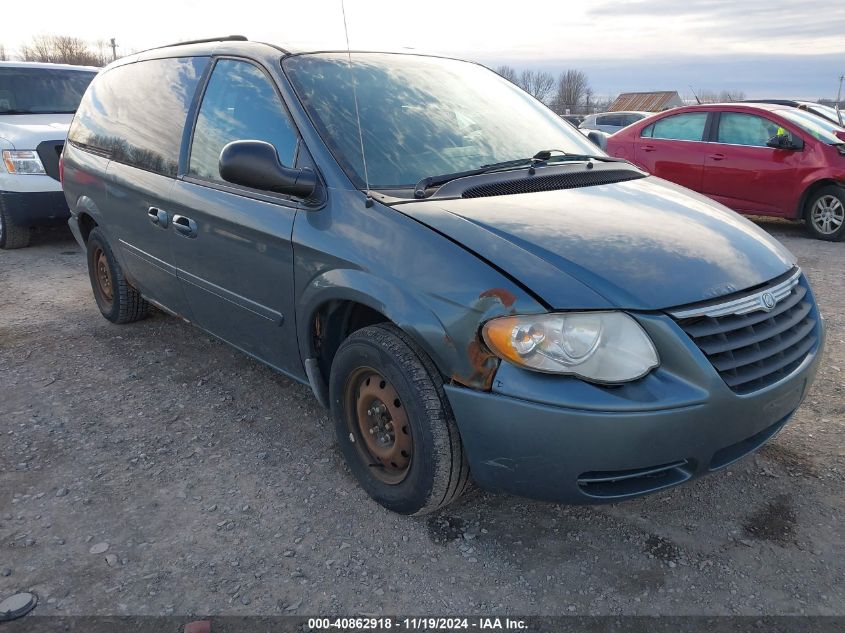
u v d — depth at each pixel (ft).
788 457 10.15
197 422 11.42
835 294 18.40
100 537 8.53
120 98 14.16
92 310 17.17
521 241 7.72
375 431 8.88
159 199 11.85
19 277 20.31
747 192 27.37
